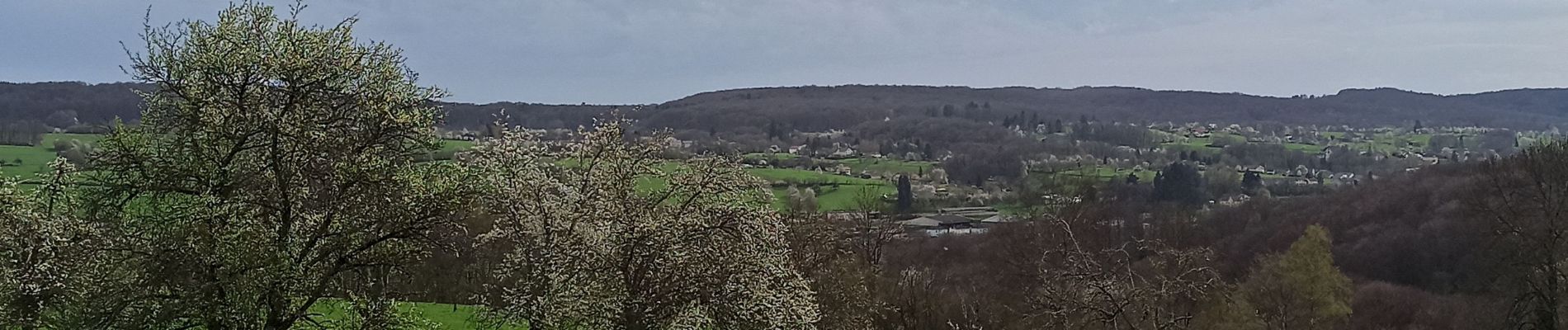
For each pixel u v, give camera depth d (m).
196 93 14.09
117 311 13.99
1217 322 29.64
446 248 16.45
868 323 30.59
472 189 16.12
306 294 14.57
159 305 14.10
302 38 14.71
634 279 18.78
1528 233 27.75
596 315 18.00
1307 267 32.62
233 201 14.36
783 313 19.61
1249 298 32.59
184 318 14.24
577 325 18.08
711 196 20.81
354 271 15.73
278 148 14.52
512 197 19.08
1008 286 40.88
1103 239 40.72
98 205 14.49
